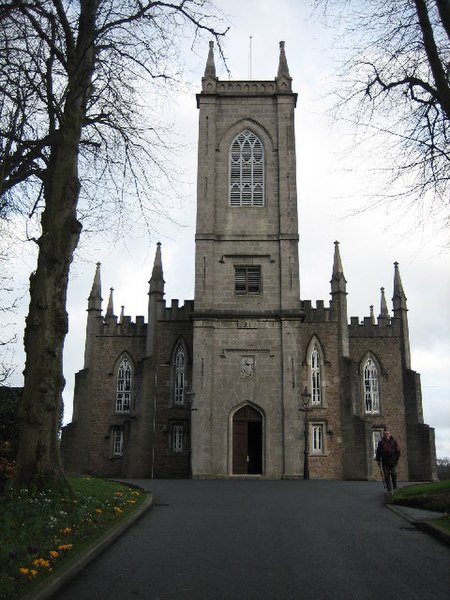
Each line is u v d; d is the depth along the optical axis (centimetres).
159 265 5319
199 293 4466
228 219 4631
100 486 2016
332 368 5069
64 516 1345
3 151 1666
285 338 4366
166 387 5044
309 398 4528
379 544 1304
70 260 1731
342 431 4900
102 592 938
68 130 1778
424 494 1997
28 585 884
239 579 1022
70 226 1733
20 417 1585
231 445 4206
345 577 1038
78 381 5334
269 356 4350
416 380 5331
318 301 5212
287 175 4716
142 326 5469
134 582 995
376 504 2014
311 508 1898
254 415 4288
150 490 2528
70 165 1769
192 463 4141
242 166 4759
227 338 4378
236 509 1855
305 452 4138
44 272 1678
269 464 4159
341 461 4844
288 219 4616
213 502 2050
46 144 1792
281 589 967
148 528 1465
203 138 4797
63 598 906
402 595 938
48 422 1593
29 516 1304
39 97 1755
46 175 1811
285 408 4234
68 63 1786
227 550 1236
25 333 1659
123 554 1182
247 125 4838
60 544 1131
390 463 2420
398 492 2184
